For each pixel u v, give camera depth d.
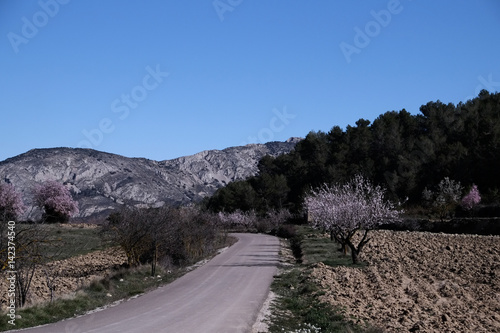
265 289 20.36
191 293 19.31
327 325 13.55
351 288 20.73
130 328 12.52
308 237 51.19
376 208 29.91
